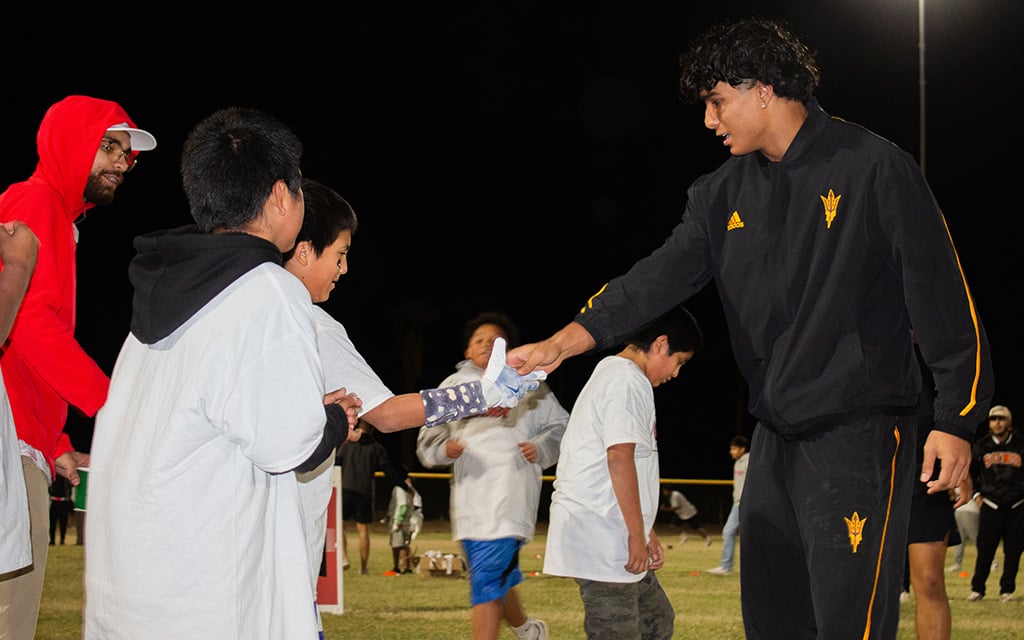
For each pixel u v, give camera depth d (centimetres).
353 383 333
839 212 332
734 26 343
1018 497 1054
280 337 265
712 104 346
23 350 373
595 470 505
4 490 306
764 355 349
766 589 356
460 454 608
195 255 270
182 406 261
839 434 334
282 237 289
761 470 358
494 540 600
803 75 337
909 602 998
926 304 322
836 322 333
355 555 1511
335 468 889
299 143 293
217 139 283
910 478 340
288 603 274
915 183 325
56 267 390
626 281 384
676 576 1249
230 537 264
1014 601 1045
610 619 502
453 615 891
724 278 359
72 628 786
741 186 358
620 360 519
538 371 341
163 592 261
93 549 277
